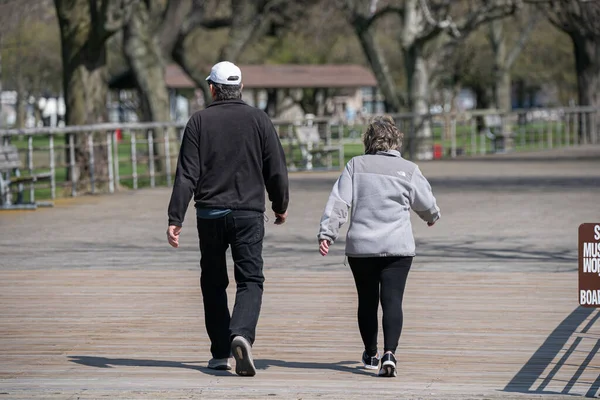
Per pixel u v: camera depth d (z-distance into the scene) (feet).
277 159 46.47
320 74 436.76
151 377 46.85
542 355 51.60
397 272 46.06
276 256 86.33
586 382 45.96
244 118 46.37
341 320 60.59
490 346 53.62
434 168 190.29
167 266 81.56
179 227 45.60
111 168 151.02
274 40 435.12
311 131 209.26
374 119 47.85
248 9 261.85
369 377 47.03
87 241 96.58
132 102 467.11
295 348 53.47
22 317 61.72
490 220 109.70
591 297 38.52
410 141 228.43
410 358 50.98
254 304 45.91
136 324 59.62
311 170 191.83
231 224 45.91
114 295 69.00
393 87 272.10
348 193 45.96
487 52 438.81
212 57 409.49
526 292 69.26
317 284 72.79
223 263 47.42
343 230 103.76
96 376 47.09
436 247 90.58
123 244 94.53
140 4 217.97
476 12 242.17
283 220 48.19
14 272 78.74
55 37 460.55
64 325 59.31
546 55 443.73
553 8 270.46
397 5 272.92
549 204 124.98
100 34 176.04
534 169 185.37
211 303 47.75
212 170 45.96
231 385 45.06
